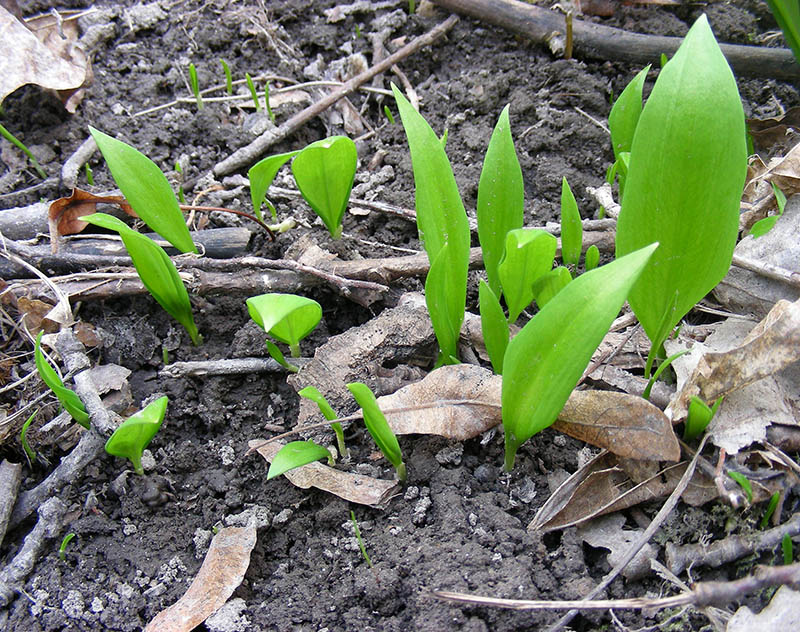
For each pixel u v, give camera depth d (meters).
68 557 0.21
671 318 0.20
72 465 0.22
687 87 0.16
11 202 0.30
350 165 0.24
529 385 0.17
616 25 0.35
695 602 0.16
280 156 0.24
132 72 0.35
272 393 0.24
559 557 0.19
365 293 0.25
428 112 0.33
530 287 0.21
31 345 0.26
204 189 0.30
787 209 0.23
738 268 0.23
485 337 0.20
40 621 0.19
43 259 0.26
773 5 0.22
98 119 0.33
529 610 0.18
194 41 0.36
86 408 0.23
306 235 0.28
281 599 0.19
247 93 0.34
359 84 0.33
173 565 0.20
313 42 0.36
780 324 0.19
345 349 0.23
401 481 0.21
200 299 0.27
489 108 0.33
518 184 0.21
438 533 0.20
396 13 0.36
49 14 0.34
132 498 0.22
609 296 0.15
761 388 0.20
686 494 0.19
